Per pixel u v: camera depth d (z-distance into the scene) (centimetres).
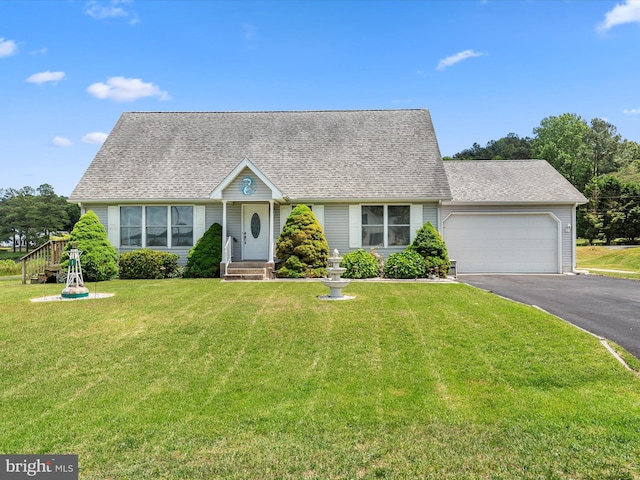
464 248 2034
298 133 2133
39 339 812
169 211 1905
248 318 954
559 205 2019
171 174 1945
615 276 1883
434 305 1067
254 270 1706
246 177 1731
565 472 378
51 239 1786
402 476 376
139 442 442
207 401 541
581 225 4700
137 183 1911
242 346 764
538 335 786
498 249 2028
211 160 2005
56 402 545
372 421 479
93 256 1680
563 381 583
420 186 1867
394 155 2006
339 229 1878
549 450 413
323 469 388
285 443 435
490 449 417
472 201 2000
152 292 1327
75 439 450
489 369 631
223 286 1449
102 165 1994
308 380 605
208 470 389
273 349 745
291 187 1877
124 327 891
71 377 630
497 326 852
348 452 416
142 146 2081
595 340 744
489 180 2177
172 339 808
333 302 1126
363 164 1969
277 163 1981
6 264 3042
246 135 2130
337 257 1218
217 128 2172
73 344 782
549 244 2025
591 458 398
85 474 385
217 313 1006
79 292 1233
